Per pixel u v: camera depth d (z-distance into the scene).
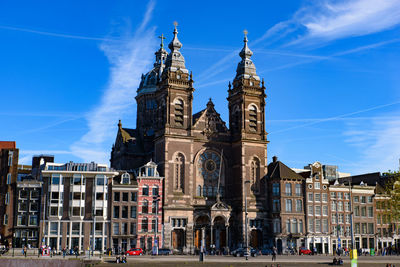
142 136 122.81
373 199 115.62
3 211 96.56
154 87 130.38
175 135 103.06
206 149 108.12
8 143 114.50
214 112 111.19
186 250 98.25
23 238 95.62
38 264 70.56
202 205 102.44
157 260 71.81
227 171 109.62
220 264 65.50
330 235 107.25
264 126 111.50
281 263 67.12
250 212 104.44
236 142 109.81
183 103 106.38
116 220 96.38
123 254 79.38
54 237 93.81
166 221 98.31
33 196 97.31
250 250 86.69
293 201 105.75
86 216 95.56
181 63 109.31
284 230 103.31
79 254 85.69
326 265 66.62
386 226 115.88
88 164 99.06
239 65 116.81
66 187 96.19
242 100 110.81
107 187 97.56
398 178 82.06
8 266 70.75
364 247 112.00
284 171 107.69
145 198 98.88
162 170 101.69
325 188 109.69
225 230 106.62
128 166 116.31
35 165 116.06
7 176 98.25
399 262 71.38
